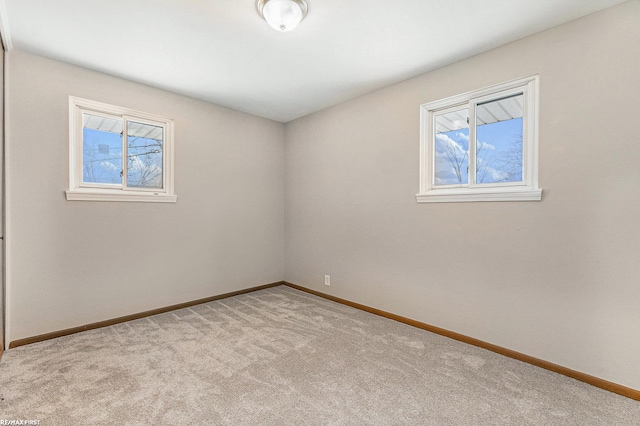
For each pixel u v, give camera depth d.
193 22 1.99
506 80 2.27
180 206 3.26
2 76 2.22
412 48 2.33
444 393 1.79
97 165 2.77
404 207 2.91
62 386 1.81
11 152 2.29
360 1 1.78
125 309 2.88
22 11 1.86
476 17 1.94
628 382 1.79
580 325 1.95
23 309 2.35
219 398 1.72
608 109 1.84
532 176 2.18
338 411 1.63
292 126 4.19
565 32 1.99
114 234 2.81
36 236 2.40
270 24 1.88
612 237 1.84
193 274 3.39
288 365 2.09
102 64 2.57
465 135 2.60
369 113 3.21
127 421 1.53
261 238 4.07
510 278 2.24
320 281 3.79
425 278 2.75
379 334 2.62
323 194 3.74
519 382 1.91
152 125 3.09
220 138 3.60
